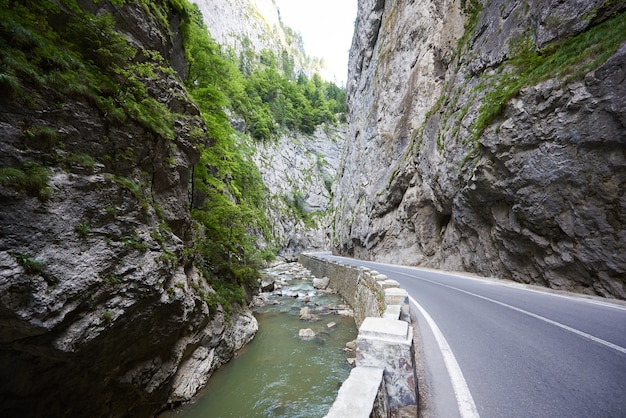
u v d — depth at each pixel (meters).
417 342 5.03
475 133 14.09
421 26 29.67
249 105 61.75
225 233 15.26
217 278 12.48
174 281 7.73
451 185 16.81
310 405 7.70
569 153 9.27
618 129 8.02
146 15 10.09
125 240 6.25
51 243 4.78
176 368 7.82
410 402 2.40
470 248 16.28
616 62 8.13
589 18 10.45
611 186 8.26
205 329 9.48
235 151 30.16
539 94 10.36
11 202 4.40
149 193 8.16
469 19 21.73
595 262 8.69
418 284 12.45
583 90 8.88
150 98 8.89
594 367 3.56
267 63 90.94
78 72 6.35
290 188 63.00
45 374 5.17
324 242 61.75
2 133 4.62
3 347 4.70
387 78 35.03
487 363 3.93
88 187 5.62
